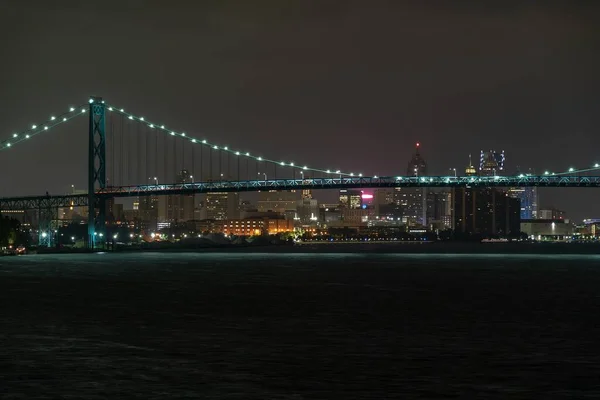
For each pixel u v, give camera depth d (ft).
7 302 321.52
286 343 213.05
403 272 558.56
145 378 170.09
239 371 176.76
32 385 164.35
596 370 178.81
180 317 270.05
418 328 242.17
